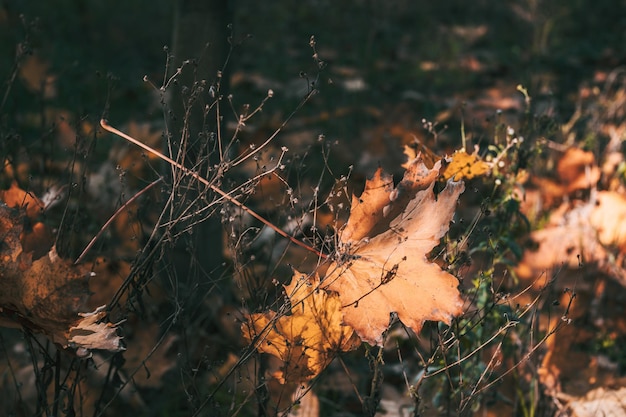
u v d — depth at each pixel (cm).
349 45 672
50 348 261
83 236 286
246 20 735
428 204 180
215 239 272
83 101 509
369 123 485
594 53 676
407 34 708
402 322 176
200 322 281
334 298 189
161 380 264
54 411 205
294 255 317
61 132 408
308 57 645
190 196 240
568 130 419
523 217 245
